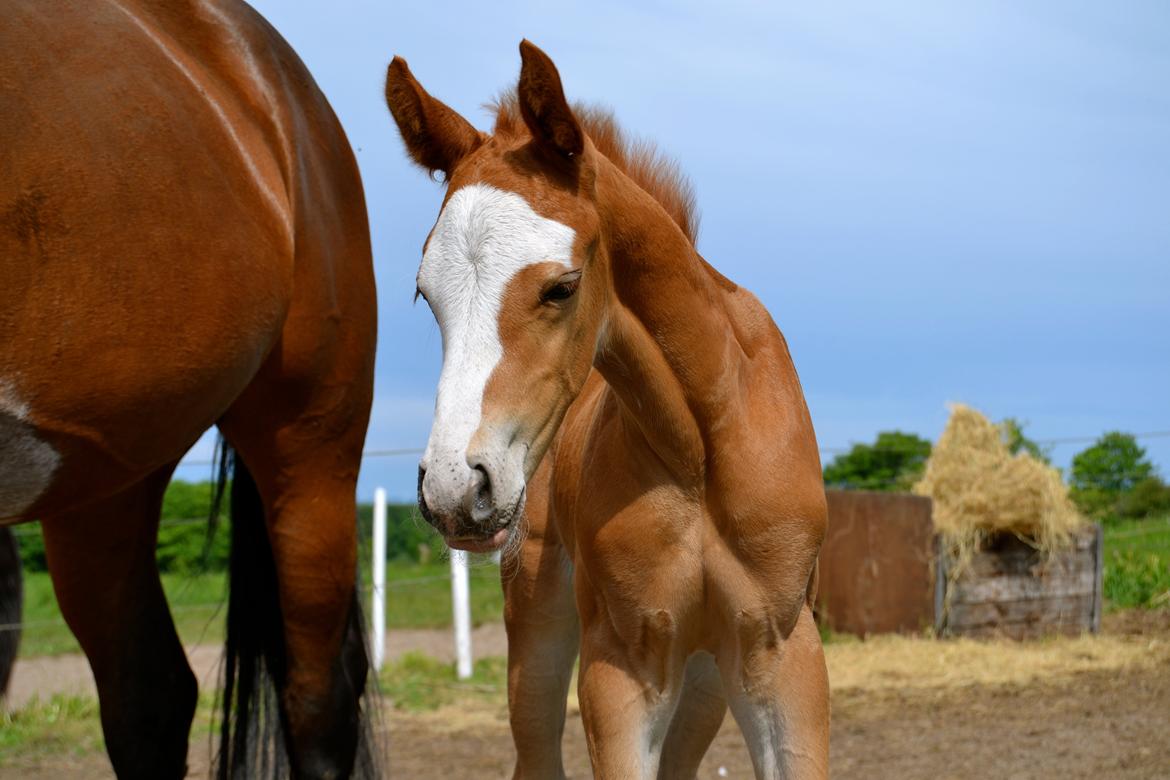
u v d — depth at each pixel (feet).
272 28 10.67
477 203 7.72
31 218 7.15
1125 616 26.94
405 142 8.95
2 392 7.23
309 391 10.09
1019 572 25.04
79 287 7.43
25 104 7.26
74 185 7.38
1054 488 24.91
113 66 8.05
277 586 10.68
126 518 10.07
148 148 7.98
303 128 10.25
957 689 20.56
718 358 8.91
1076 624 25.39
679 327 8.77
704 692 10.31
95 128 7.63
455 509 7.15
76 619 10.32
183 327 8.12
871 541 25.59
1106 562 30.30
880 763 16.11
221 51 9.73
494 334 7.51
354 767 10.97
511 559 10.98
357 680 10.87
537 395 7.68
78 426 7.73
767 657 9.09
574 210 7.90
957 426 26.32
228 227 8.56
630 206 8.66
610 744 9.01
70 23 7.93
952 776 15.30
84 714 19.77
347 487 10.61
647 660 9.16
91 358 7.57
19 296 7.15
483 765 16.85
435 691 21.91
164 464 9.30
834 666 22.56
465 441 7.23
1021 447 28.76
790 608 8.98
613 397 9.63
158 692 10.59
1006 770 15.44
